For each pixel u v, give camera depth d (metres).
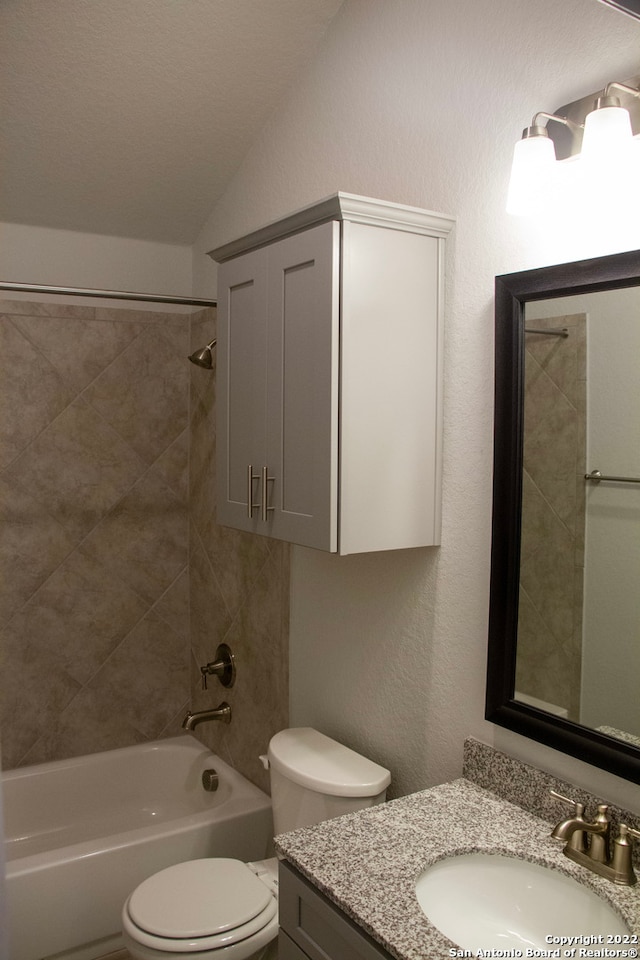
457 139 1.89
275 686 2.69
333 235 1.76
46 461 3.01
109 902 2.37
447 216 1.88
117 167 2.73
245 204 2.82
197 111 2.55
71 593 3.10
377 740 2.19
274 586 2.68
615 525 1.53
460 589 1.92
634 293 1.49
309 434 1.86
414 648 2.05
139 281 3.15
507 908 1.51
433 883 1.49
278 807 2.15
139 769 3.13
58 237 2.96
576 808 1.50
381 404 1.84
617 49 1.52
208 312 3.10
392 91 2.10
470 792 1.79
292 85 2.52
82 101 2.43
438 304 1.92
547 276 1.64
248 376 2.11
